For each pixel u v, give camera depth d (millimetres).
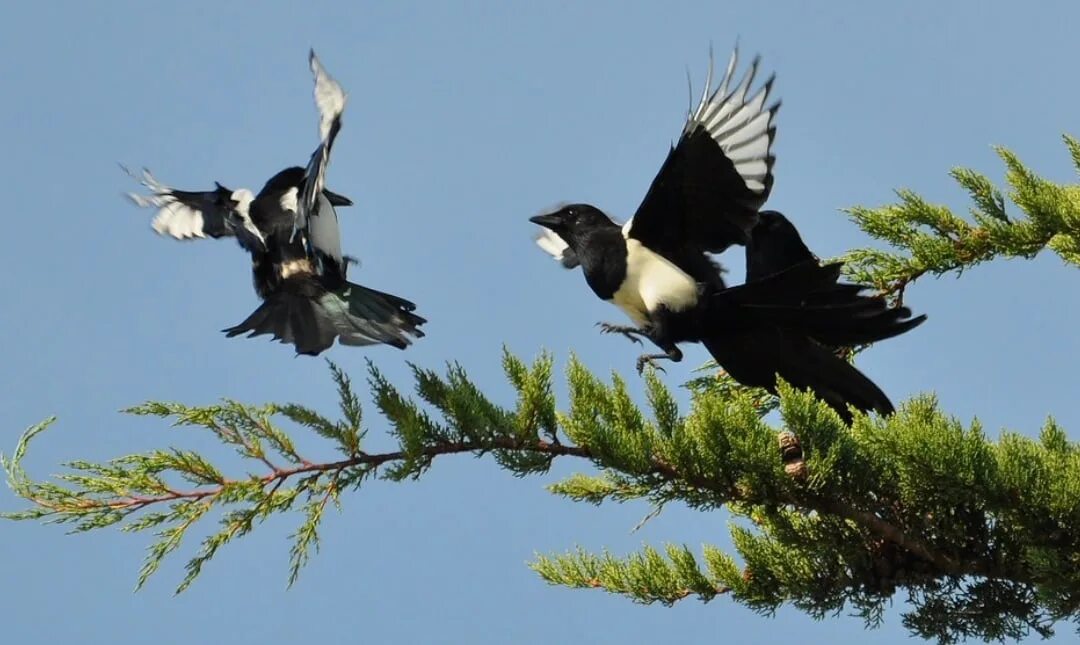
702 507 10477
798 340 12312
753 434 10211
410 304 11891
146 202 13422
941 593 11195
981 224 13211
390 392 9852
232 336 11305
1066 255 13148
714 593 11406
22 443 9484
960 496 10219
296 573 9727
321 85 10555
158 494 9555
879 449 10320
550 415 10141
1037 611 11047
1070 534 10234
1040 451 10625
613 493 11219
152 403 9648
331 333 11367
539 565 11719
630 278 12883
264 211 12727
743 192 12273
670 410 10477
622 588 11539
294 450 9758
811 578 11141
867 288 12016
